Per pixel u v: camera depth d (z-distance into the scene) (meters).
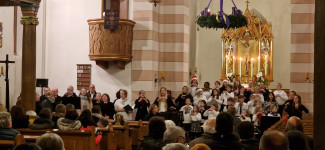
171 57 16.02
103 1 14.79
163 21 16.06
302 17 15.32
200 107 13.30
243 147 4.79
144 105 13.30
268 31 20.61
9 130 5.70
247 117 12.13
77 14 15.29
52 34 15.58
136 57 15.00
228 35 20.84
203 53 21.42
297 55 15.35
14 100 14.91
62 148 4.03
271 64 20.66
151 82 15.00
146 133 10.27
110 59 14.30
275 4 21.11
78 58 15.27
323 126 2.76
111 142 8.21
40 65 15.53
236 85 15.99
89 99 12.82
